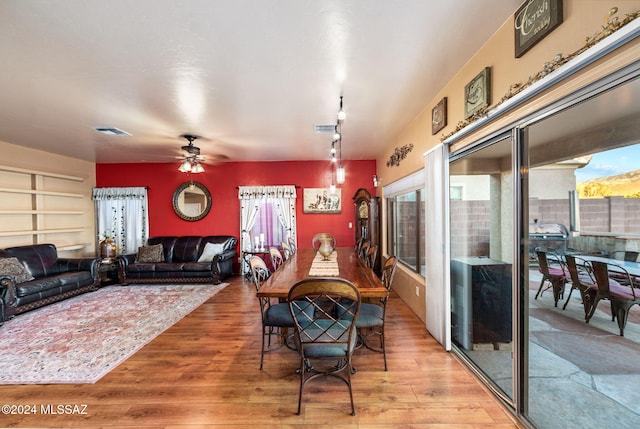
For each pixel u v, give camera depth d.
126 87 2.51
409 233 3.84
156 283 5.22
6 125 3.54
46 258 4.52
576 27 1.21
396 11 1.59
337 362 2.39
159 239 5.83
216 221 6.07
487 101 1.85
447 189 2.54
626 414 1.28
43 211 4.78
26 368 2.32
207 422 1.71
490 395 1.94
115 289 4.87
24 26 1.68
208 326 3.20
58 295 4.09
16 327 3.20
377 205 5.03
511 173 1.74
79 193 5.64
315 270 2.82
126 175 6.00
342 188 5.99
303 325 2.14
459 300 2.59
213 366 2.34
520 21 1.52
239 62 2.12
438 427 1.66
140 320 3.39
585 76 1.20
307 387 2.04
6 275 3.52
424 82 2.47
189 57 2.05
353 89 2.60
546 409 1.60
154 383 2.11
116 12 1.58
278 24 1.70
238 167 6.02
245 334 2.97
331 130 3.86
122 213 5.96
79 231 5.64
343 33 1.79
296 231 6.00
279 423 1.70
